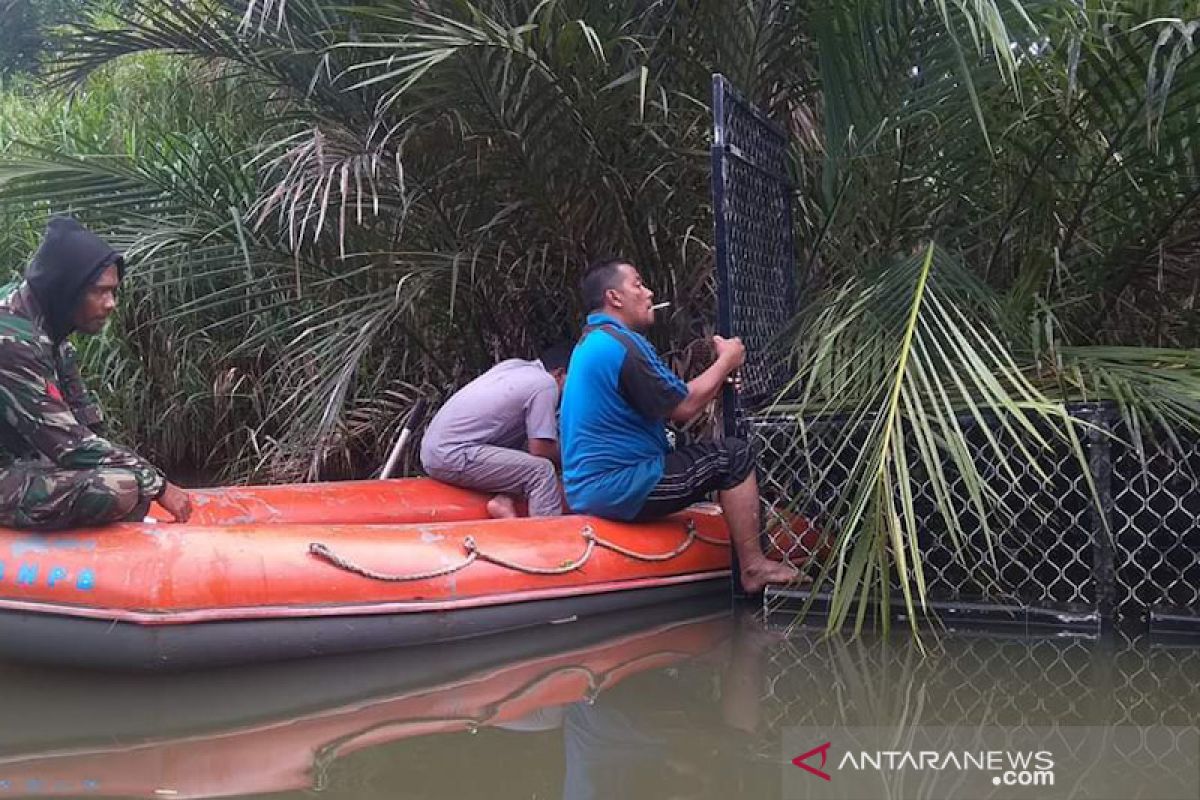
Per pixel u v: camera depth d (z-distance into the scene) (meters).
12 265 5.88
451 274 4.36
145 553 2.61
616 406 3.31
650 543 3.37
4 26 10.02
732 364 3.28
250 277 4.57
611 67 3.87
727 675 2.61
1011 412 2.83
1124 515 2.98
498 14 3.86
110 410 5.70
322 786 1.94
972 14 3.34
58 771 2.03
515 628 3.04
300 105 4.48
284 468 5.07
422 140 4.09
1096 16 3.11
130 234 4.62
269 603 2.67
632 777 1.96
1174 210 3.32
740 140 3.52
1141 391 2.87
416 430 4.90
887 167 3.76
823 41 3.74
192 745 2.17
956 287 3.22
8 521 2.70
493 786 1.93
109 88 6.56
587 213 4.20
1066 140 3.37
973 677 2.56
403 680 2.60
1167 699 2.38
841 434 3.08
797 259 4.24
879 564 2.85
